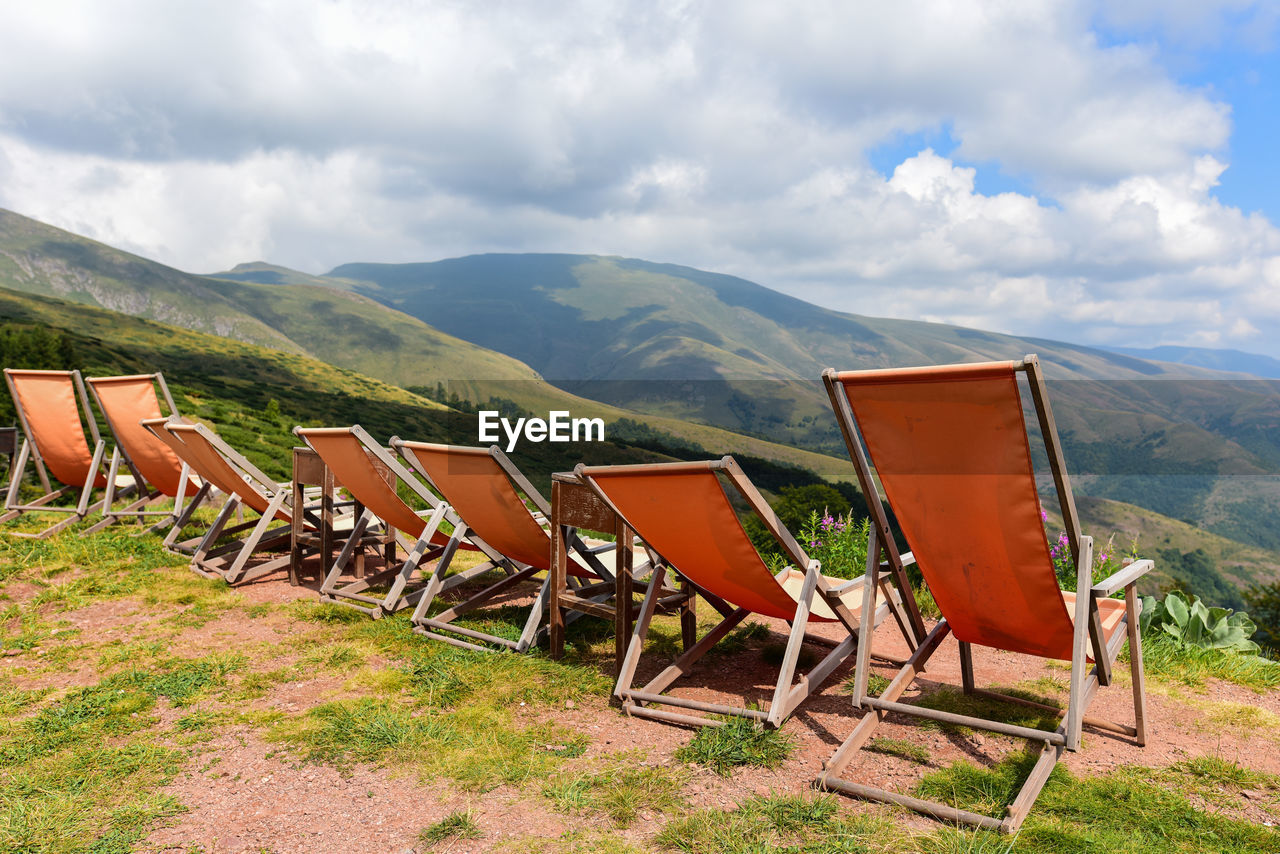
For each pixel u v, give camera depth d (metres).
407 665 3.78
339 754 2.78
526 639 3.96
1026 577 2.61
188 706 3.26
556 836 2.23
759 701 3.38
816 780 2.57
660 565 3.57
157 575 5.54
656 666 3.86
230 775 2.62
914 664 3.13
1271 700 3.62
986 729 2.59
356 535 5.13
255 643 4.12
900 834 2.25
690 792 2.52
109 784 2.54
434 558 5.71
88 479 7.04
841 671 3.87
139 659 3.84
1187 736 3.11
